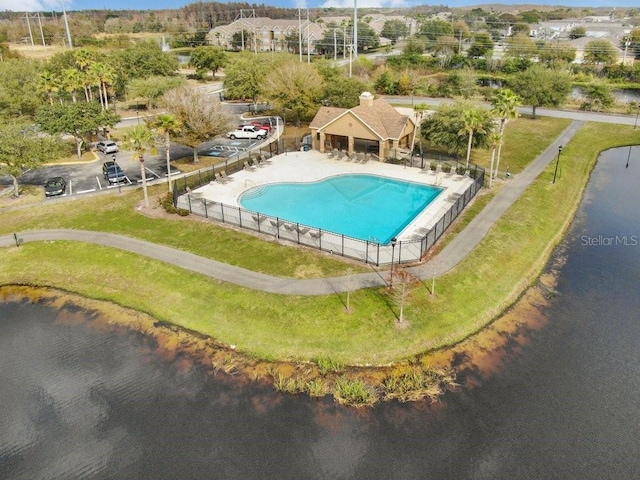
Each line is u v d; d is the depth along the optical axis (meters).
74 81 67.12
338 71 76.94
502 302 29.42
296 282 30.12
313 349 25.45
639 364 24.80
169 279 31.20
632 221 40.91
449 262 32.25
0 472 19.59
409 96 92.75
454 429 21.02
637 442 20.44
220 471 19.36
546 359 25.11
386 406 22.19
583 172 52.16
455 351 25.61
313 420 21.55
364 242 34.34
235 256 33.34
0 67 72.06
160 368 24.83
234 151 58.44
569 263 34.25
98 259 33.94
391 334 26.17
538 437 20.66
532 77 72.75
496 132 50.31
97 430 21.36
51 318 29.08
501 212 39.97
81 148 59.66
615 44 127.75
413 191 44.69
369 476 19.03
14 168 42.25
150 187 46.25
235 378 24.02
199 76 110.12
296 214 39.84
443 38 133.12
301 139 63.56
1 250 35.59
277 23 162.25
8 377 24.48
